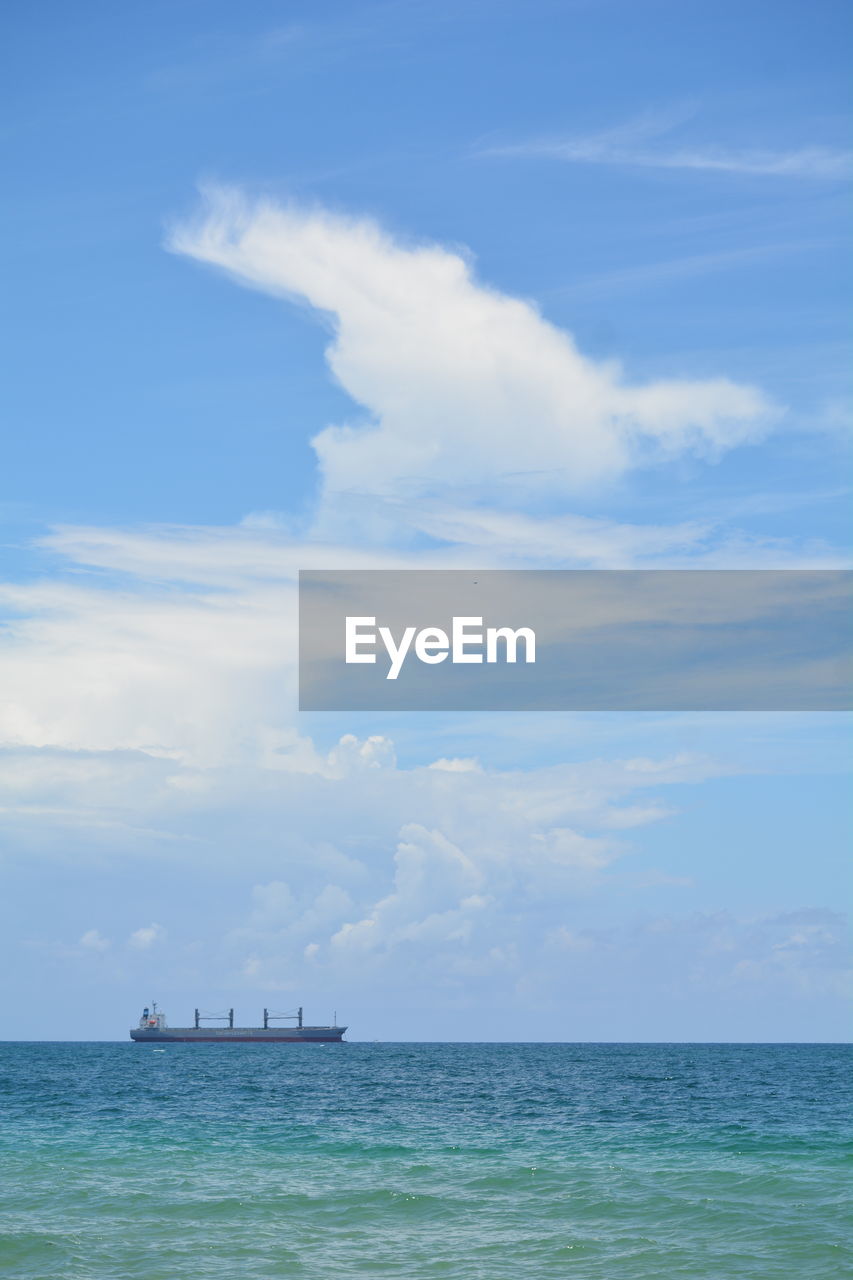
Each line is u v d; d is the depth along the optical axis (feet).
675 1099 322.55
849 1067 623.36
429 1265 106.42
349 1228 123.24
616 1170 163.22
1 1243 114.62
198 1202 137.39
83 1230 121.29
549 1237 118.32
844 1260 106.93
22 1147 194.18
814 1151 184.75
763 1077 480.64
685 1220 126.31
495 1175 159.22
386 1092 359.66
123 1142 202.18
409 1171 163.94
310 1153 185.68
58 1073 511.81
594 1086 400.67
